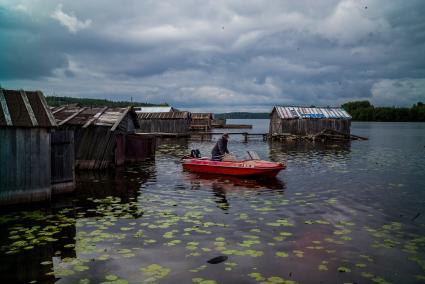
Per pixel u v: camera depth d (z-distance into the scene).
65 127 17.77
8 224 9.12
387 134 64.25
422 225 9.27
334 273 6.43
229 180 15.84
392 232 8.70
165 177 16.55
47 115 11.16
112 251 7.36
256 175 16.20
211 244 7.77
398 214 10.36
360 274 6.41
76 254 7.20
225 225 9.15
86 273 6.36
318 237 8.29
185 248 7.53
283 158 25.30
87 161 18.30
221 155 17.78
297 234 8.48
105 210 10.54
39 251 7.34
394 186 14.66
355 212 10.56
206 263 6.79
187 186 14.49
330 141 43.44
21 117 10.62
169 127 51.53
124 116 19.41
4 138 10.30
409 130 83.81
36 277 6.21
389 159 24.64
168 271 6.43
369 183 15.36
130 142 21.70
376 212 10.58
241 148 34.25
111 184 14.77
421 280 6.22
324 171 18.88
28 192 10.84
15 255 7.14
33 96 11.56
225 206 11.18
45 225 9.05
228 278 6.19
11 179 10.49
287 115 45.94
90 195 12.62
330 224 9.31
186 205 11.28
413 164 21.81
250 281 6.09
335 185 14.86
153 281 6.05
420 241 8.09
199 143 40.28
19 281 6.07
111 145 18.50
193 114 77.31
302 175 17.52
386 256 7.22
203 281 6.03
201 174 17.45
